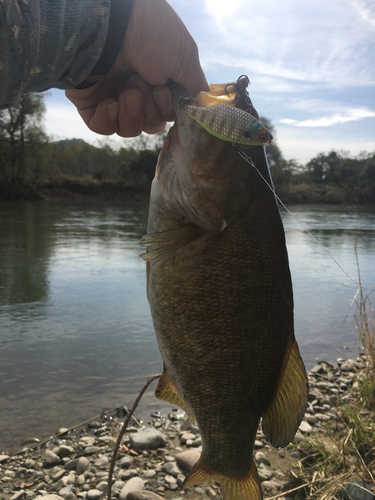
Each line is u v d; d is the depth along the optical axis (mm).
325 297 1467
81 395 748
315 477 542
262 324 346
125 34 347
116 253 2164
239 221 339
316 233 3475
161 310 355
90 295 1373
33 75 315
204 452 394
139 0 346
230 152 336
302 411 351
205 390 357
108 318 1151
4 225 3410
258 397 364
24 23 285
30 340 982
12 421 663
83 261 1929
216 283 339
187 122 347
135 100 386
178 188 349
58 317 1152
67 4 315
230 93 339
